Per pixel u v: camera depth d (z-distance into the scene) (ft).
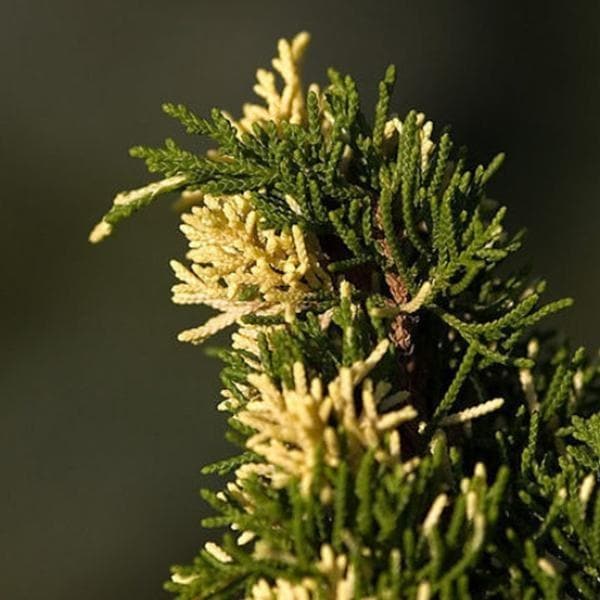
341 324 2.03
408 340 2.09
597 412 2.14
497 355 2.06
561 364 2.14
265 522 1.98
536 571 1.98
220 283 2.19
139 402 5.19
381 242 2.10
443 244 2.06
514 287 2.13
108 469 5.15
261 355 2.04
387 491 1.97
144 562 5.07
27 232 5.31
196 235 2.09
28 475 5.15
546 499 2.06
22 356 5.23
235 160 2.10
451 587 1.96
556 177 5.29
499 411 2.13
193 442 5.15
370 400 1.98
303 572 1.96
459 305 2.12
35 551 5.11
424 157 2.11
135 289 5.27
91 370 5.23
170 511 5.09
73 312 5.27
